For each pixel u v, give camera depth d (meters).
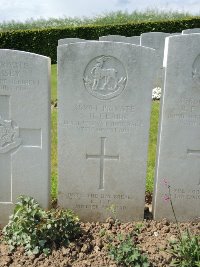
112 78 1.26
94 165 1.36
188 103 1.28
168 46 1.23
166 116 1.30
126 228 1.34
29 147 1.32
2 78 1.25
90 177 1.37
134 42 3.81
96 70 1.26
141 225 1.32
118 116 1.30
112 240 1.23
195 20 5.94
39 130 1.30
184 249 1.12
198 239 1.18
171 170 1.36
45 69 1.24
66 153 1.34
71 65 1.25
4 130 1.30
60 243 1.19
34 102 1.27
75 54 1.24
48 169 1.35
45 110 1.28
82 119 1.31
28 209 1.20
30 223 1.19
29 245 1.17
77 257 1.16
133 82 1.27
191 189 1.38
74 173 1.37
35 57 1.23
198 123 1.30
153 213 1.42
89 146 1.34
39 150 1.32
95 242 1.23
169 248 1.19
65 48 1.24
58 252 1.16
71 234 1.23
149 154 2.03
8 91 1.26
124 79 1.27
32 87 1.26
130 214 1.41
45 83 1.25
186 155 1.34
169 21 5.97
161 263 1.13
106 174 1.37
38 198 1.38
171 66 1.25
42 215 1.21
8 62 1.23
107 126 1.31
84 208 1.41
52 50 6.43
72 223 1.24
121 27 6.13
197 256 1.11
